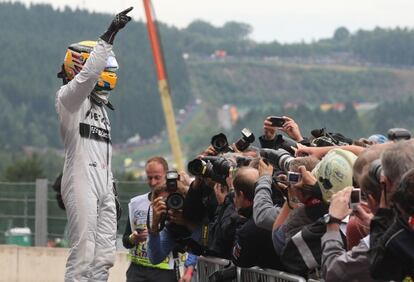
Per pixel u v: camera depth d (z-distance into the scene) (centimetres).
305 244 1329
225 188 1681
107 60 1695
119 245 3306
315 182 1348
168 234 1881
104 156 1762
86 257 1728
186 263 2017
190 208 1781
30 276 3597
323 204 1357
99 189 1745
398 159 1179
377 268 1159
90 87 1688
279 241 1388
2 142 19112
